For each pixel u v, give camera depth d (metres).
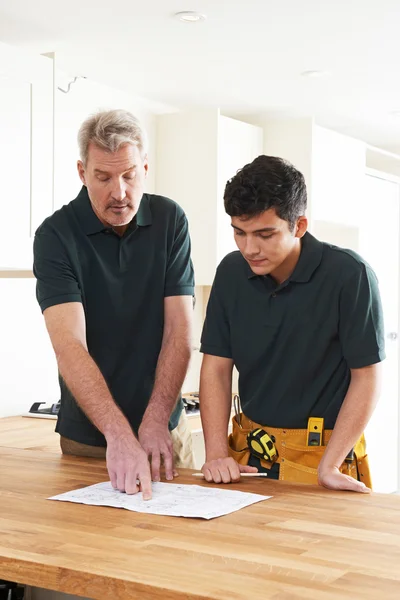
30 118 3.23
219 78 4.02
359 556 1.39
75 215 2.22
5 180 3.14
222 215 4.35
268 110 4.67
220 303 2.14
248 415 2.12
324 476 1.91
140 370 2.29
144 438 2.05
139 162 2.07
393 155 5.66
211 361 2.16
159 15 3.17
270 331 2.05
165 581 1.26
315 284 2.02
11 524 1.58
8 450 2.36
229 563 1.35
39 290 2.20
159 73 3.94
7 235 3.15
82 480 1.96
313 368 2.04
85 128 2.06
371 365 1.99
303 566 1.33
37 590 1.93
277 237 1.86
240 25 3.29
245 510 1.69
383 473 5.60
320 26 3.31
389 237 5.71
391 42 3.50
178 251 2.29
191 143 4.35
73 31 3.34
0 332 3.76
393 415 5.73
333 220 4.91
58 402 3.96
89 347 2.27
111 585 1.28
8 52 3.13
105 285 2.23
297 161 4.67
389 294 5.70
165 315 2.30
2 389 3.78
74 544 1.45
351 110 4.71
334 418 2.04
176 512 1.66
